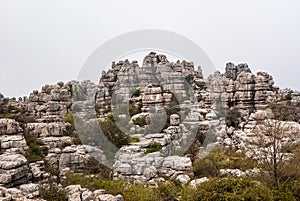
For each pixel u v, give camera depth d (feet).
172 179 104.63
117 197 76.79
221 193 66.59
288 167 92.53
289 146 117.80
